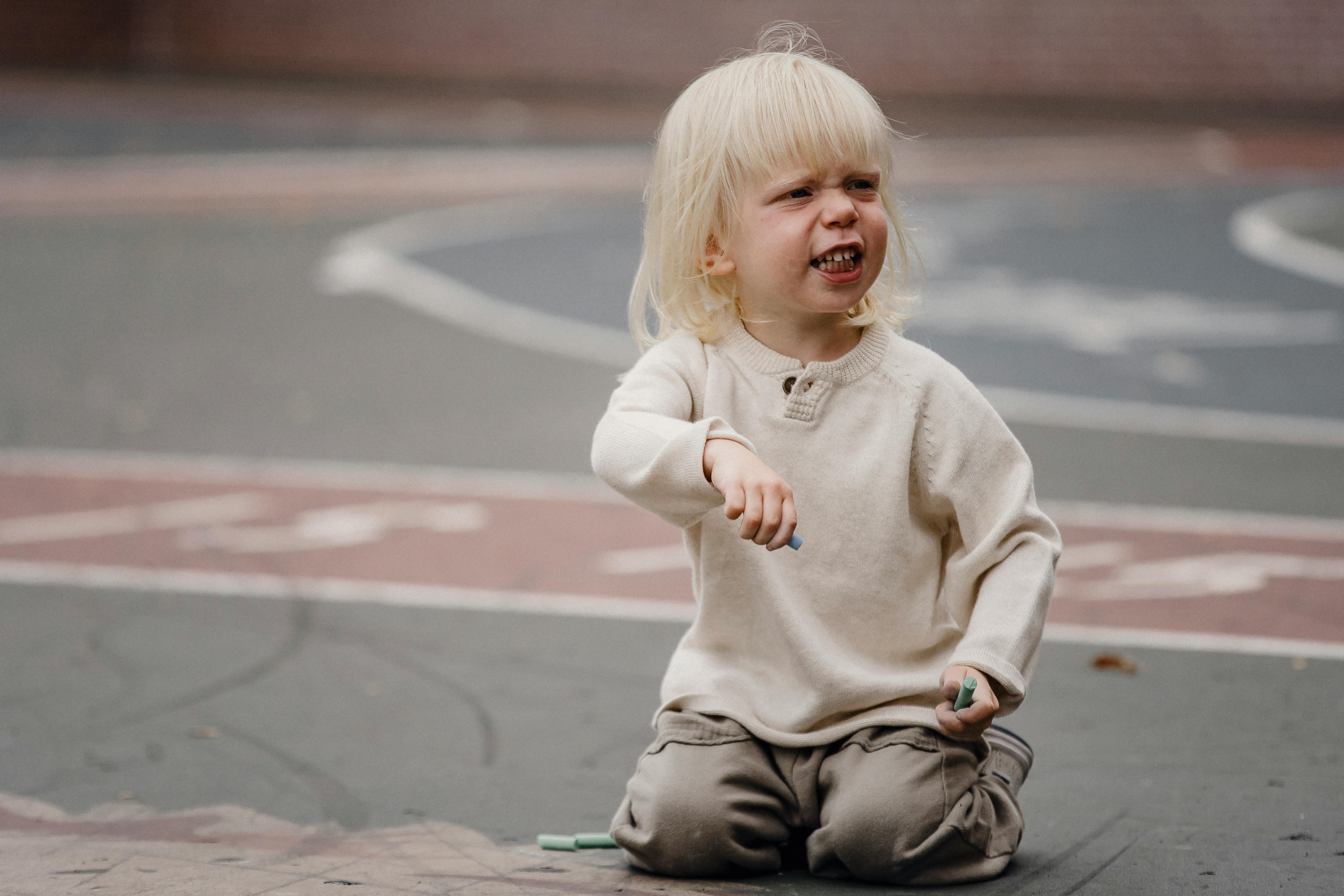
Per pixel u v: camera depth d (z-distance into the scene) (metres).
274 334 12.25
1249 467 8.10
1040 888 2.82
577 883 2.83
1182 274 16.05
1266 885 2.83
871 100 2.90
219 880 2.81
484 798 3.51
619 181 22.94
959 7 33.47
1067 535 6.58
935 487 2.85
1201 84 33.69
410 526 6.74
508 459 8.25
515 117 29.89
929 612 2.90
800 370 2.89
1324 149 29.22
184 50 32.62
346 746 3.93
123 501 7.20
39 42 31.92
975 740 2.93
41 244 16.47
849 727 2.86
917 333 12.69
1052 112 33.69
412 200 20.88
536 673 4.66
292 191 21.11
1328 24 33.25
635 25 33.09
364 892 2.74
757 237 2.80
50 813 3.38
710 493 2.55
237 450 8.40
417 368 11.01
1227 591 5.66
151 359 11.15
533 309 13.71
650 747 2.96
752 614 2.94
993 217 20.47
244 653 4.87
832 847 2.80
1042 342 12.32
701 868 2.84
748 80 2.85
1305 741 3.89
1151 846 3.08
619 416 2.75
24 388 10.03
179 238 17.33
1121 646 4.91
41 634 5.07
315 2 32.78
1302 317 13.58
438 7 32.94
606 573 5.97
